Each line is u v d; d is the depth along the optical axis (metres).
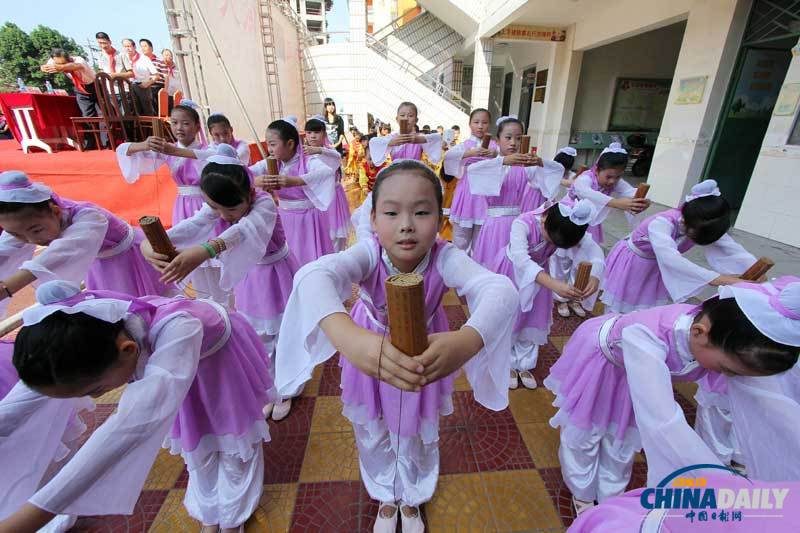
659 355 1.23
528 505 1.80
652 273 2.61
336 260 1.17
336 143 9.27
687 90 6.05
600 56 10.64
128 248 2.30
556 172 3.24
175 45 4.80
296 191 3.14
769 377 1.14
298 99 10.89
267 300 2.33
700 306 1.23
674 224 2.33
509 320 1.05
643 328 1.33
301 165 3.11
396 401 1.49
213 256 1.82
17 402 1.16
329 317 0.97
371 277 1.30
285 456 2.03
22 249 1.94
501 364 1.11
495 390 1.18
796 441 1.07
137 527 1.68
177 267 1.66
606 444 1.70
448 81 13.31
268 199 2.17
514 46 13.81
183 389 1.07
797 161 4.57
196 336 1.20
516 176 3.16
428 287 1.31
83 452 0.90
